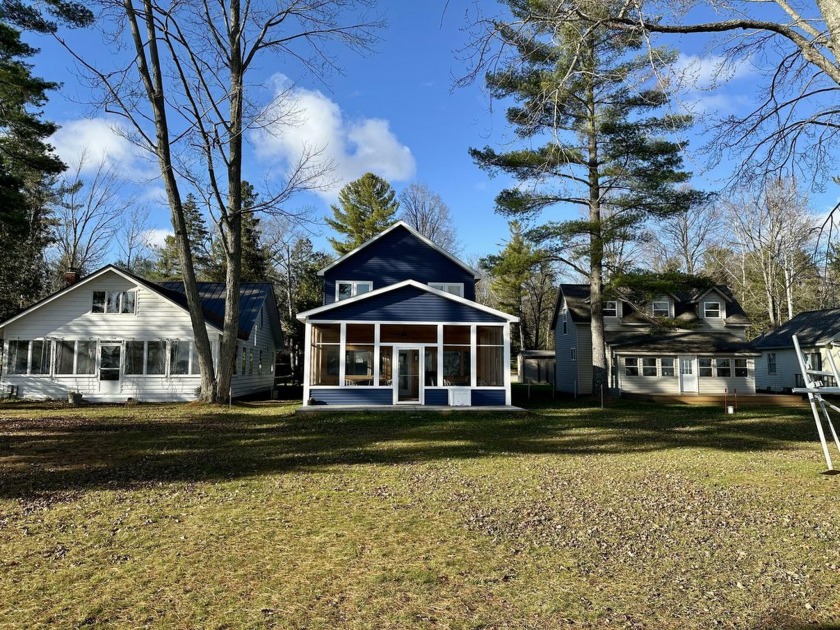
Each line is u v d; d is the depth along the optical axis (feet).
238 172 67.77
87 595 14.39
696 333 101.76
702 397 85.40
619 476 30.19
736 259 143.95
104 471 30.35
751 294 149.69
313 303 143.54
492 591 14.78
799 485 27.91
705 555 17.65
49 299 76.69
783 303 148.97
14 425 49.21
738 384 95.04
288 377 128.98
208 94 62.39
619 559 17.29
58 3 56.80
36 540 18.81
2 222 68.03
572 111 64.28
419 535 19.57
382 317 65.67
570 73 24.16
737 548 18.31
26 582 15.23
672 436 46.24
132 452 36.37
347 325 72.84
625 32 23.68
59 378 76.33
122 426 49.14
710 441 43.65
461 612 13.52
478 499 24.80
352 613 13.43
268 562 16.84
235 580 15.43
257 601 14.08
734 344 96.53
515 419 56.80
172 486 26.91
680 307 105.81
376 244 82.28
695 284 74.64
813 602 14.02
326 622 12.95
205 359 67.56
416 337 72.90
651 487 27.43
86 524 20.65
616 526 20.81
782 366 106.42
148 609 13.58
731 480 29.14
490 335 72.08
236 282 68.69
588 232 74.95
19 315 75.97
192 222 155.63
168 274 157.17
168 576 15.71
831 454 37.91
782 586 15.07
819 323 100.63
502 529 20.34
